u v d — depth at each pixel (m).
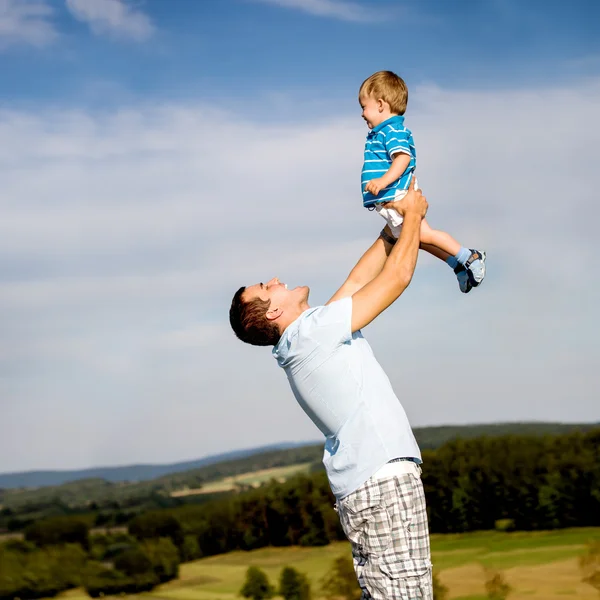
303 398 3.00
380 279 2.91
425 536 2.85
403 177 3.50
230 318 3.21
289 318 3.08
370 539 2.83
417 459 2.90
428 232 3.65
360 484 2.81
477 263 3.57
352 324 2.87
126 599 15.38
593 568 10.37
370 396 2.88
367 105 3.70
